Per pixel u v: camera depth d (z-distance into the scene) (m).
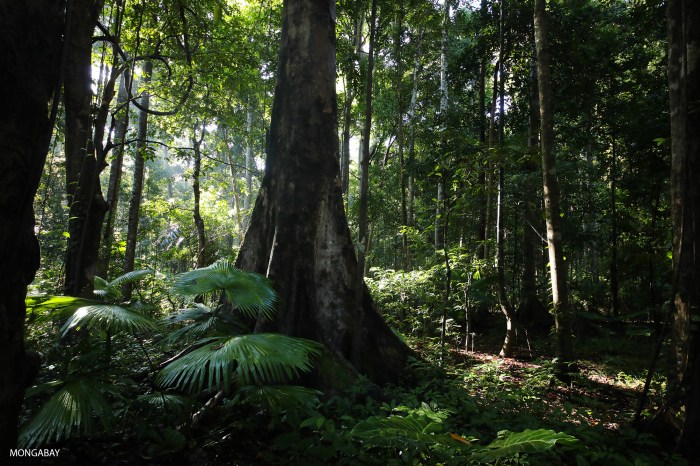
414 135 14.70
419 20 11.58
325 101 5.23
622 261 10.70
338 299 4.78
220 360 2.46
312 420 2.61
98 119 5.47
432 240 13.38
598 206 13.43
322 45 5.29
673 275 4.14
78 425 2.39
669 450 3.68
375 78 15.51
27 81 1.35
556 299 6.39
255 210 5.32
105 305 2.74
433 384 4.85
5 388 1.33
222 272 3.52
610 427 4.41
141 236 14.03
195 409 3.49
